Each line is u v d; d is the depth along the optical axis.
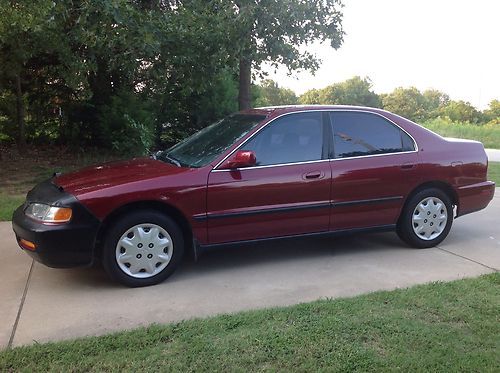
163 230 4.63
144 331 3.57
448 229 5.80
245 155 4.71
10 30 8.78
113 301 4.28
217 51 10.07
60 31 9.34
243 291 4.49
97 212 4.39
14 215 4.80
